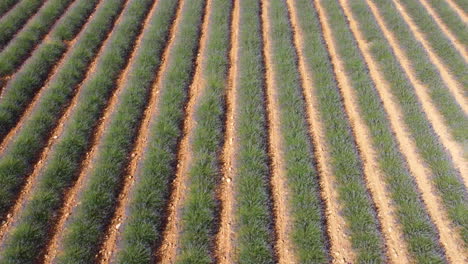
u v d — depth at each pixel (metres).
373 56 12.91
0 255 7.24
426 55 12.87
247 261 7.35
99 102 10.70
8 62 11.76
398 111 10.87
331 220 8.23
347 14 15.39
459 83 11.88
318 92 11.38
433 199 8.59
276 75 11.96
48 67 11.96
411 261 7.52
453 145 9.83
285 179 8.97
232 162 9.37
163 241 7.80
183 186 8.78
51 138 9.75
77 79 11.58
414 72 12.32
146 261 7.34
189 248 7.52
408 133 10.17
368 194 8.68
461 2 15.91
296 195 8.46
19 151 8.99
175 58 12.39
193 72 12.18
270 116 10.72
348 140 9.86
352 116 10.78
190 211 8.09
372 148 9.79
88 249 7.42
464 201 8.40
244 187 8.56
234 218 8.18
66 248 7.38
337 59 12.90
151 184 8.54
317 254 7.45
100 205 8.11
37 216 7.83
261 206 8.19
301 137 9.82
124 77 11.86
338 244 7.80
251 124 10.15
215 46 12.96
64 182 8.59
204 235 7.73
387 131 10.09
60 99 10.66
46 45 12.57
